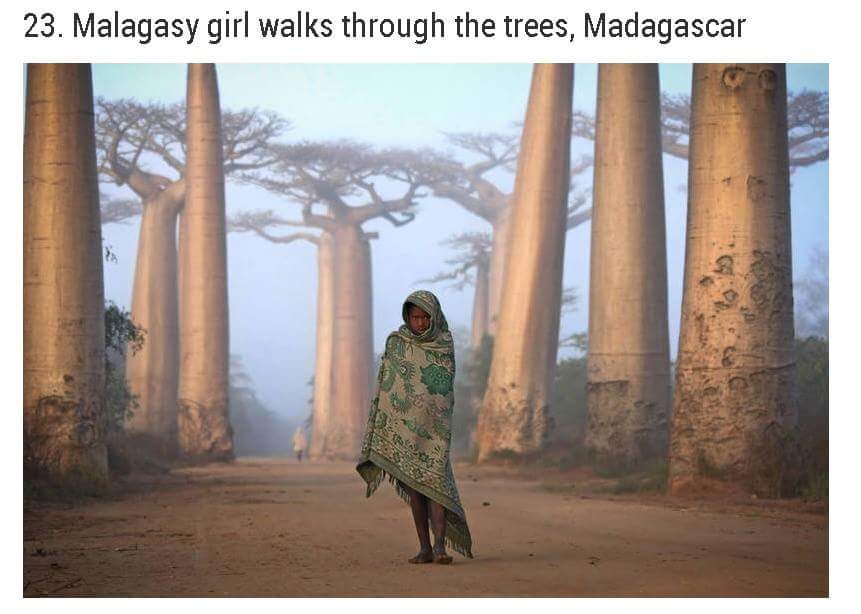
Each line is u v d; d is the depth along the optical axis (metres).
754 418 15.32
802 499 13.81
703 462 15.45
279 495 16.22
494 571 6.48
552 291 32.56
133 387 48.34
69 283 17.67
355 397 64.88
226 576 6.38
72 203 17.83
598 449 25.48
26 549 8.20
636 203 26.11
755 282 15.50
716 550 7.85
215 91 39.09
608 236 26.08
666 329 26.02
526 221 32.62
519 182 33.06
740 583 5.97
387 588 5.79
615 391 25.47
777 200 15.70
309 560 7.16
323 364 75.88
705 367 15.62
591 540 8.63
